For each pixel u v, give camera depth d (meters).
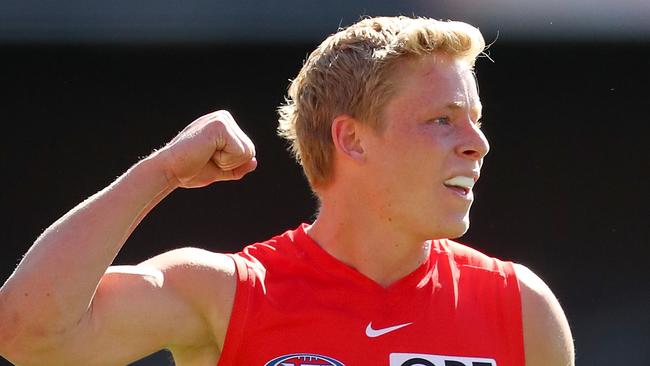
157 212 20.28
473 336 8.20
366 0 18.61
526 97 20.55
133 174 8.03
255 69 19.72
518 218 20.70
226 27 18.98
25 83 19.78
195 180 8.30
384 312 8.18
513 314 8.31
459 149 8.01
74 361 7.80
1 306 7.68
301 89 8.69
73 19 18.88
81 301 7.67
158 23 18.92
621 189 20.59
